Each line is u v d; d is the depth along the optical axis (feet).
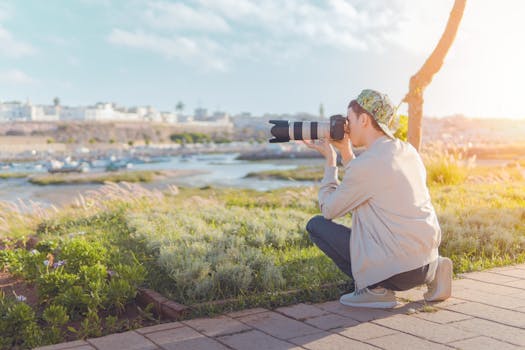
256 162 302.66
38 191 136.05
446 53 27.86
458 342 8.78
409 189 10.05
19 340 10.00
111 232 22.58
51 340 9.75
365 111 10.30
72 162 290.97
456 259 15.46
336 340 9.02
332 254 11.39
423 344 8.72
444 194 31.35
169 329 9.93
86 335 10.02
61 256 13.82
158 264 14.92
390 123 10.37
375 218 10.18
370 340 8.96
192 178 173.99
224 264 13.58
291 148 394.11
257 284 13.03
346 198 10.27
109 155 428.15
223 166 260.42
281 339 9.18
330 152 11.01
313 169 189.98
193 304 11.38
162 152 484.33
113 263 14.93
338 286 12.55
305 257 16.08
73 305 11.28
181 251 15.74
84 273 12.23
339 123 10.34
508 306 10.89
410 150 10.37
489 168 62.49
